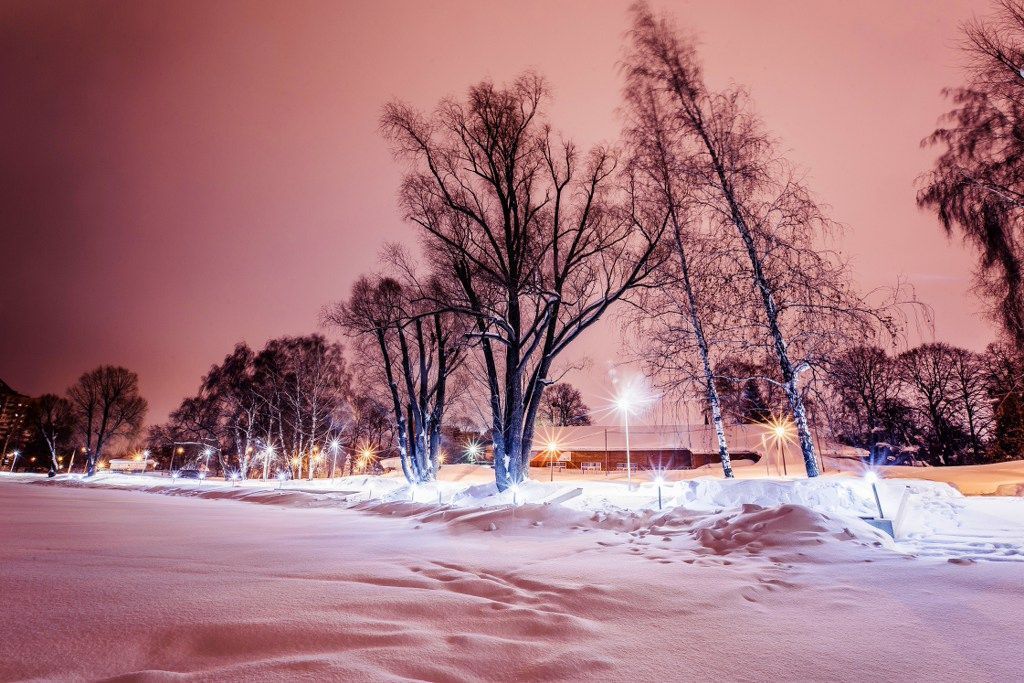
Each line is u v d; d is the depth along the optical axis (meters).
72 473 80.44
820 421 14.90
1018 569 5.60
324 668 2.85
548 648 3.34
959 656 3.22
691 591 4.88
